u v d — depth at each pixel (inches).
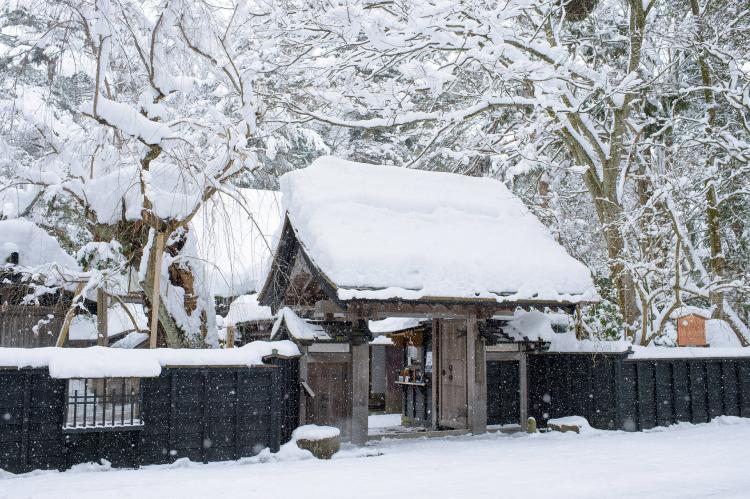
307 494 301.1
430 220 561.3
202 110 607.2
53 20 439.2
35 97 536.7
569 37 836.6
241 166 479.2
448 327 617.0
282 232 551.2
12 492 307.9
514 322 603.8
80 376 374.6
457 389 595.5
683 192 689.0
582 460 404.5
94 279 468.4
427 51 716.7
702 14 753.6
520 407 588.4
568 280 555.8
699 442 487.2
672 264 698.2
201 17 470.3
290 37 742.5
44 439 374.6
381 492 304.7
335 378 506.0
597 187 771.4
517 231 602.2
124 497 295.9
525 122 799.7
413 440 523.8
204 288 589.6
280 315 527.5
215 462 413.1
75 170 491.5
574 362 604.1
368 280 467.5
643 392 586.9
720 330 743.7
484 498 289.3
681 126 845.8
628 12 850.1
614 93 690.8
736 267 928.9
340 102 752.3
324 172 573.9
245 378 430.6
